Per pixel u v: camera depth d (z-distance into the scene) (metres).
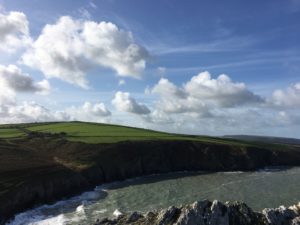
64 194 75.38
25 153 92.88
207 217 43.50
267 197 74.06
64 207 67.00
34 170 77.00
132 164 104.62
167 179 98.56
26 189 67.75
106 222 46.78
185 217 43.22
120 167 100.06
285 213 45.34
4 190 64.19
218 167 119.81
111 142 110.06
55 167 82.44
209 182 93.69
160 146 118.06
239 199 72.31
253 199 72.25
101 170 94.56
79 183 82.06
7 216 58.84
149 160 110.62
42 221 57.97
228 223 43.06
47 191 71.94
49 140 112.31
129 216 47.25
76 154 99.25
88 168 90.50
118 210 64.12
